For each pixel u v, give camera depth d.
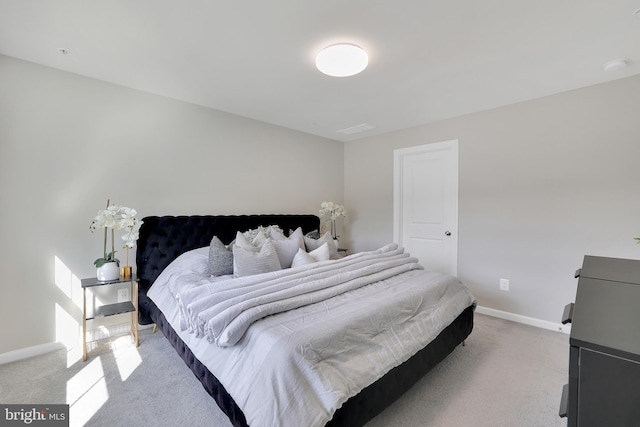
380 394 1.51
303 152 4.18
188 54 2.09
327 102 3.02
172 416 1.63
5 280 2.14
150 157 2.80
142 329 2.76
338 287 1.93
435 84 2.58
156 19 1.69
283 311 1.60
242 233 2.94
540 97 2.87
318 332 1.39
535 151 2.92
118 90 2.61
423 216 3.88
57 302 2.34
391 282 2.21
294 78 2.47
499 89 2.68
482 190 3.28
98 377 1.99
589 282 1.13
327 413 1.18
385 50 2.02
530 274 2.97
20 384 1.90
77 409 1.68
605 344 0.63
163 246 2.75
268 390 1.19
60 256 2.35
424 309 1.99
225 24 1.74
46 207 2.29
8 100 2.13
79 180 2.43
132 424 1.57
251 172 3.59
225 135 3.34
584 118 2.64
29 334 2.24
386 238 4.25
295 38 1.88
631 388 0.59
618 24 1.72
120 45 1.97
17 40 1.92
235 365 1.38
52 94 2.30
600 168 2.57
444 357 2.07
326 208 4.22
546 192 2.86
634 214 2.44
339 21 1.71
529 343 2.56
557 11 1.61
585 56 2.10
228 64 2.23
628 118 2.44
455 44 1.95
